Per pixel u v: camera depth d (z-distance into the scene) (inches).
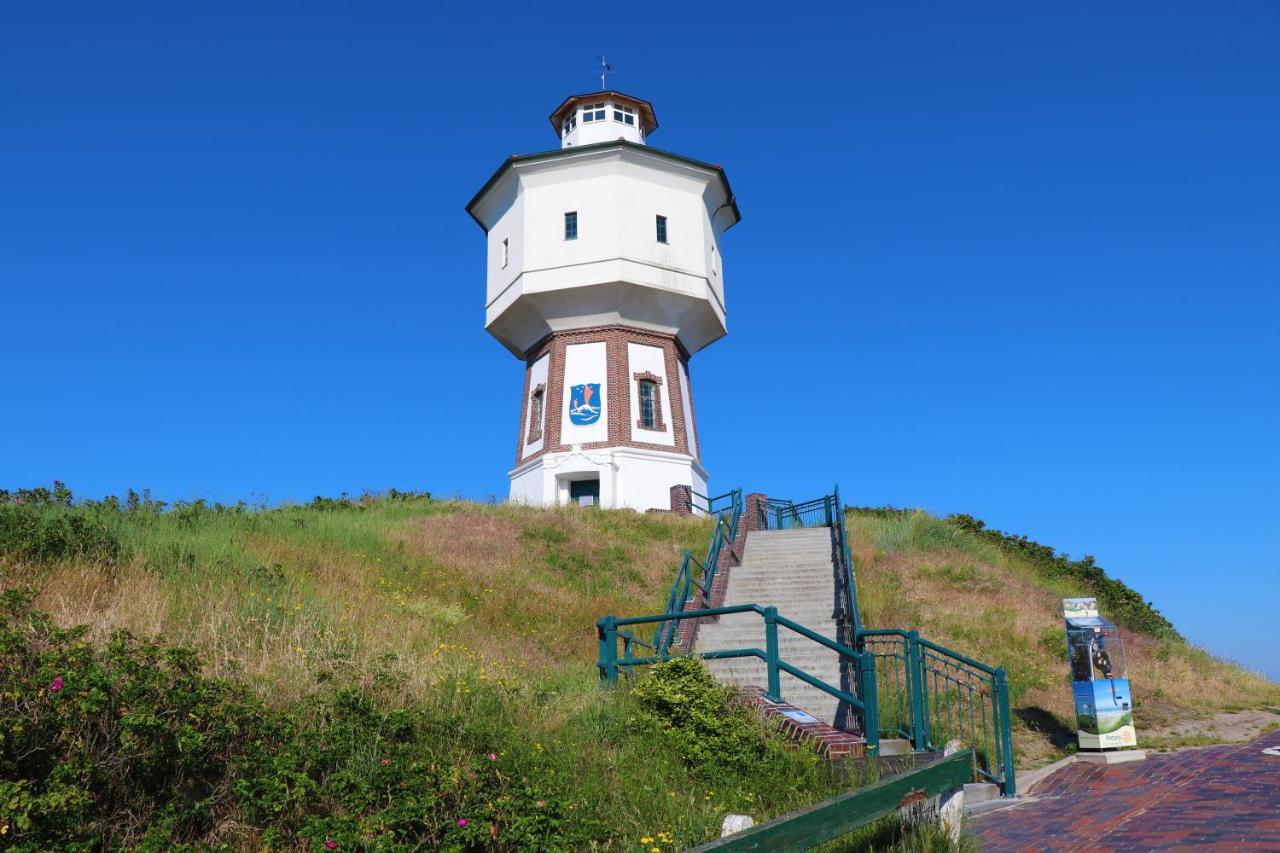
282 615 464.8
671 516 1193.4
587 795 322.3
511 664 526.3
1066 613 565.9
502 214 1529.3
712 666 629.9
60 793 234.2
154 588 471.8
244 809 268.8
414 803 271.1
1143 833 318.3
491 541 935.7
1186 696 720.3
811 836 205.2
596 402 1416.1
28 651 286.7
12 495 675.4
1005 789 445.4
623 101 1601.9
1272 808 348.2
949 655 493.0
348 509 1063.0
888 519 1211.9
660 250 1441.9
